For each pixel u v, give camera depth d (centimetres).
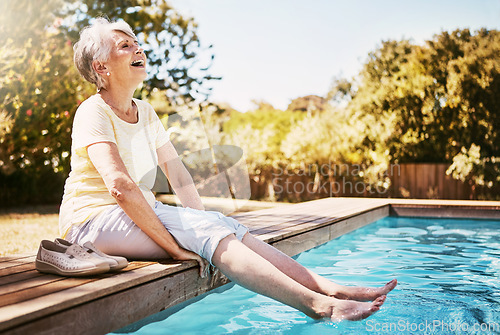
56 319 173
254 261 229
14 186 989
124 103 262
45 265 223
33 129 789
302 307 227
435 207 712
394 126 1063
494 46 997
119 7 930
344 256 413
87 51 255
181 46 1012
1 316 158
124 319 205
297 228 405
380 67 1112
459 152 1028
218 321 243
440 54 1040
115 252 250
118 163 237
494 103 990
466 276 333
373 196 1093
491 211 687
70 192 254
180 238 247
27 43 721
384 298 230
